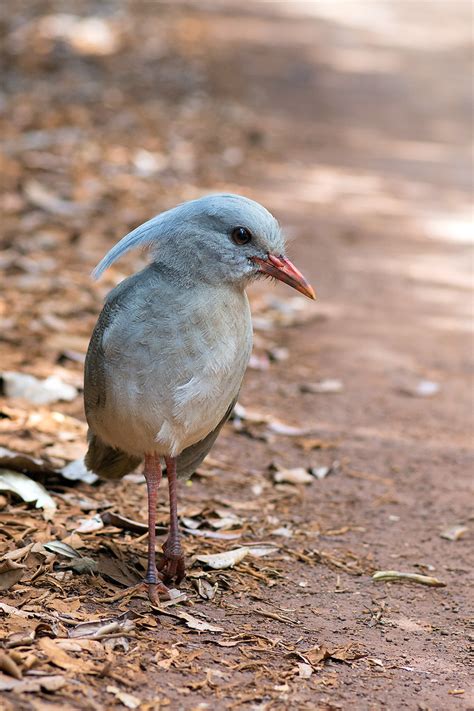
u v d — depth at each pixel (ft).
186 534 30.22
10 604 24.63
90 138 78.02
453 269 61.05
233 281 25.02
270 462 36.32
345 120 102.01
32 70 97.71
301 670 23.62
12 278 49.60
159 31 128.26
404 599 28.09
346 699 22.71
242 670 23.32
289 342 48.19
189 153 79.82
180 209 25.17
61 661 22.24
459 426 40.73
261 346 47.06
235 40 135.23
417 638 26.05
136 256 54.60
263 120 97.19
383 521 32.81
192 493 33.19
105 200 63.52
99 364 25.17
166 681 22.39
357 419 40.65
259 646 24.52
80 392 39.17
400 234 67.26
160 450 25.50
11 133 75.82
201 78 109.19
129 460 28.22
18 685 21.09
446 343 49.65
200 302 24.61
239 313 25.26
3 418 35.81
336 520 32.63
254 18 154.92
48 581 25.93
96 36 116.47
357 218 69.97
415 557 30.58
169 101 96.48
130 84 100.07
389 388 43.91
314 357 46.62
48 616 24.21
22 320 44.75
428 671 24.40
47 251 53.72
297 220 67.82
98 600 25.44
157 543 29.27
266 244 24.98
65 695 21.15
